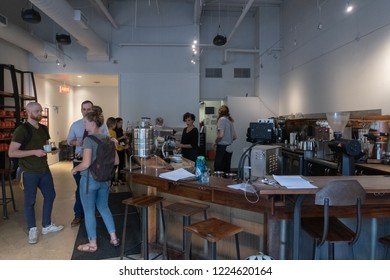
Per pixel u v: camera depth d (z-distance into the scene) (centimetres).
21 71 729
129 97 820
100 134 298
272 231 223
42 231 351
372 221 239
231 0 813
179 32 826
